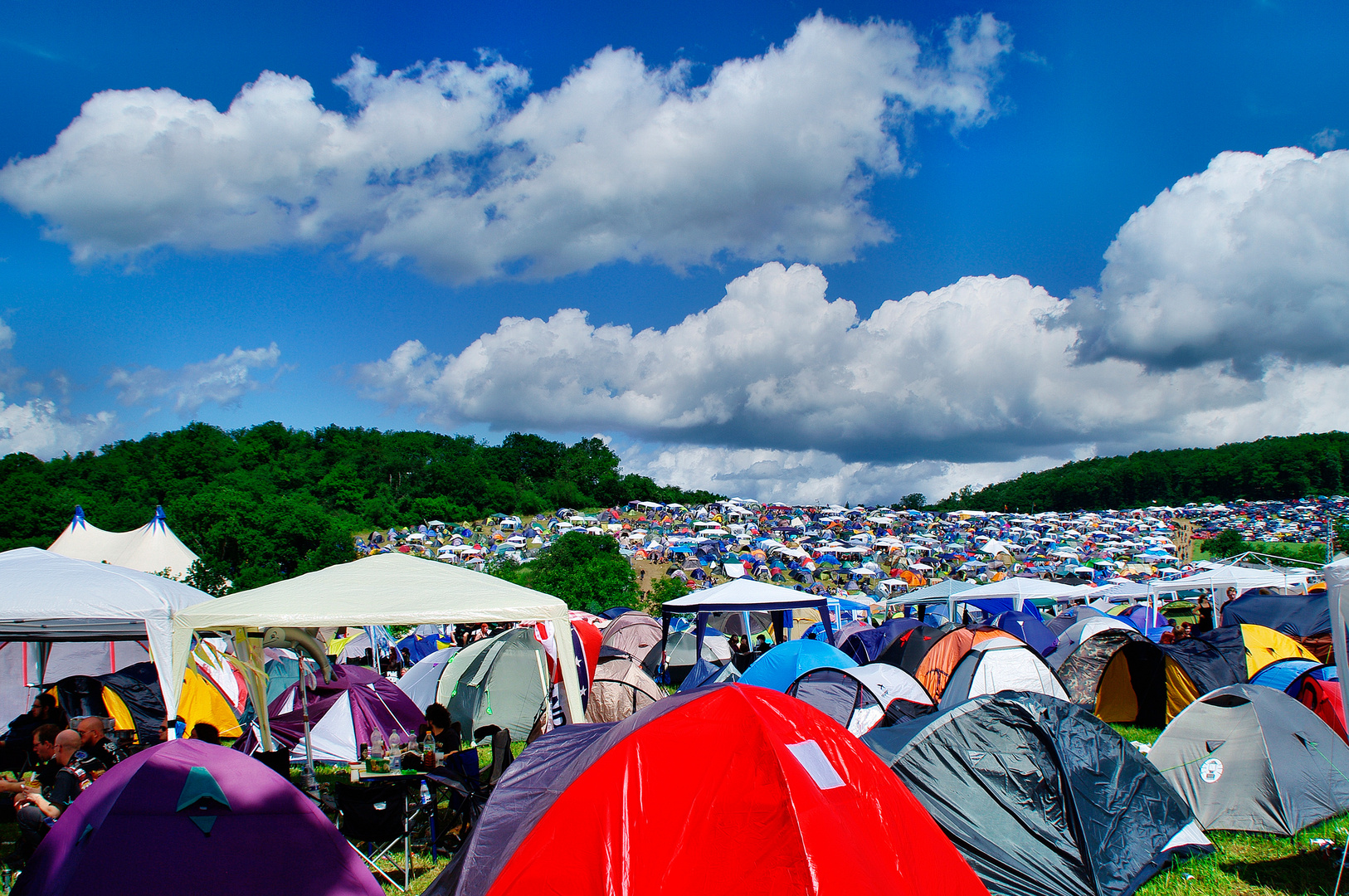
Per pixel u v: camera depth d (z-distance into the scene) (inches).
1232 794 319.3
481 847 207.8
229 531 2054.6
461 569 419.8
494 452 6604.3
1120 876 266.2
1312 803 313.0
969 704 305.0
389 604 347.9
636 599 1342.3
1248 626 565.9
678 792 185.8
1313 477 7662.4
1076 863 267.9
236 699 530.9
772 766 186.1
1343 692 256.8
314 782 342.6
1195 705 340.8
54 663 502.6
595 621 929.5
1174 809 295.6
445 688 577.6
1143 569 2518.5
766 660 488.4
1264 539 4515.3
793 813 178.5
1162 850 281.7
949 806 282.5
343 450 5684.1
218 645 514.6
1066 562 3038.9
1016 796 282.8
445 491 5369.1
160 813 224.7
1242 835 311.1
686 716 200.4
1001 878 265.3
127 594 366.3
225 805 231.0
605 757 194.9
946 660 582.9
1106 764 292.5
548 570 1413.6
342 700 446.0
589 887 176.6
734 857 176.1
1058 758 286.5
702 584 2375.7
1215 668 522.9
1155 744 341.7
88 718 329.4
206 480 4503.0
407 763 342.0
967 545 3673.7
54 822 254.2
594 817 184.9
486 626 892.6
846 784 197.5
